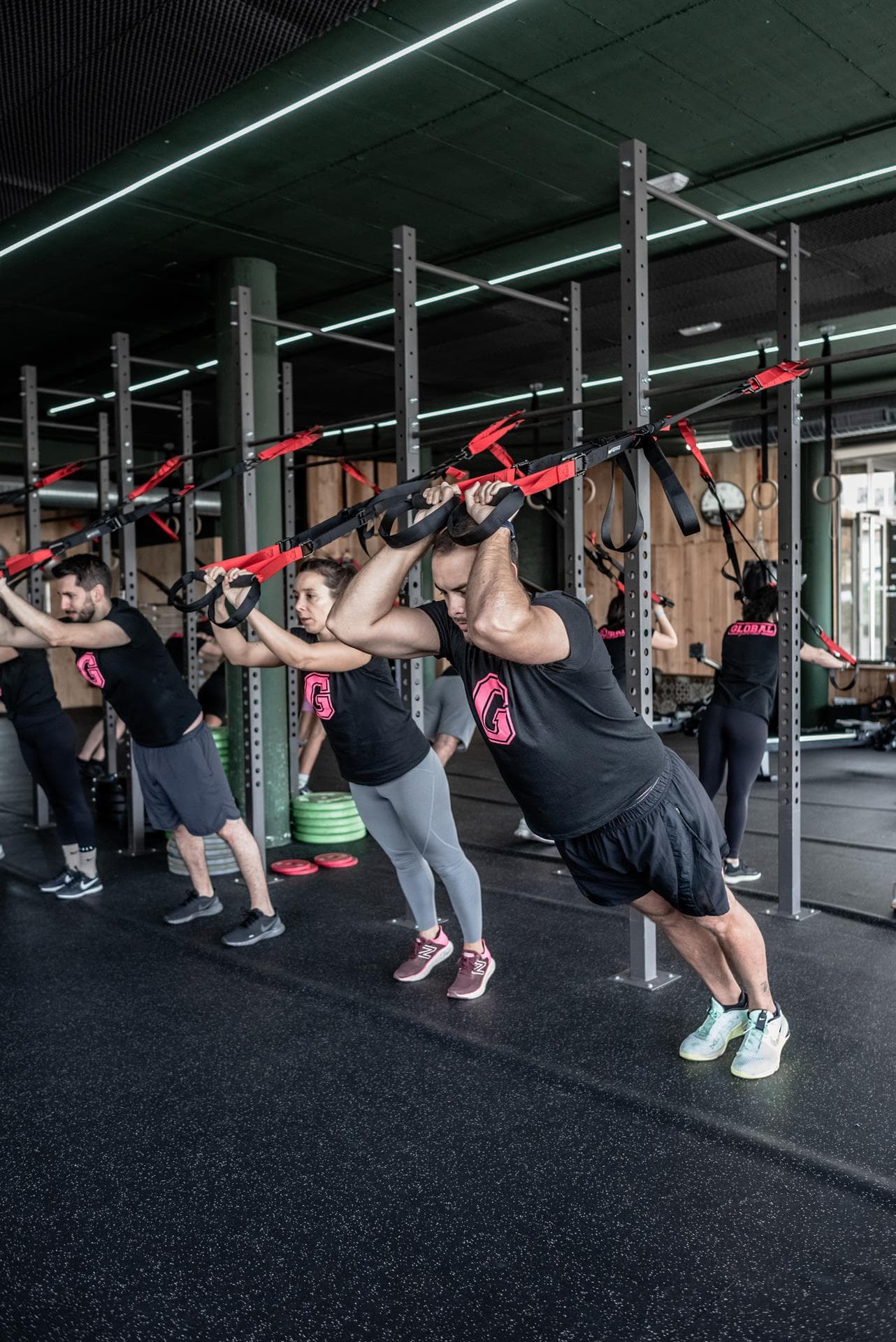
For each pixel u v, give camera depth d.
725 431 9.43
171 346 6.67
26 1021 2.95
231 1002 3.07
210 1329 1.66
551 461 1.87
